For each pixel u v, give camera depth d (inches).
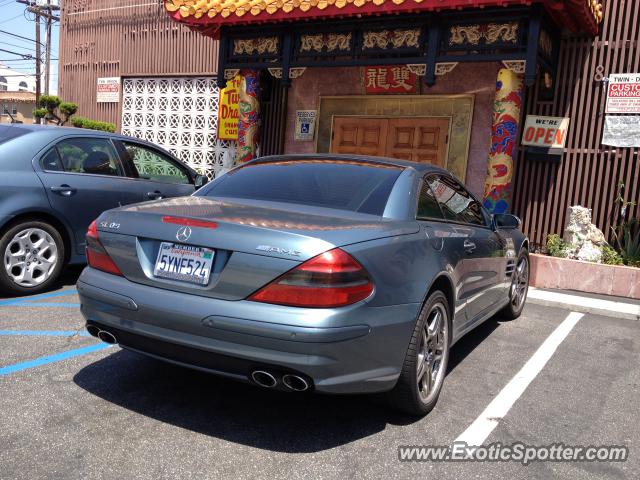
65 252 220.1
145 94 484.4
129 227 116.9
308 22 319.0
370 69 365.4
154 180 253.0
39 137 213.5
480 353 181.5
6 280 200.1
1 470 94.7
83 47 516.4
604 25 309.3
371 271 105.9
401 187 134.3
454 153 348.2
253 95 356.5
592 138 314.7
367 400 136.4
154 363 150.6
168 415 120.6
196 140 461.7
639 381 162.4
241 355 101.4
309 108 392.5
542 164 327.0
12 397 123.4
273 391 137.9
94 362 148.3
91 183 223.6
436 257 127.8
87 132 232.1
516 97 282.2
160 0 470.0
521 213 331.6
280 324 98.2
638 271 273.3
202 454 105.2
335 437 116.0
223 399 131.1
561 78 320.2
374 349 107.3
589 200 316.2
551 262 291.9
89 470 96.9
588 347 195.2
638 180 304.7
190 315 104.3
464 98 343.9
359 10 286.0
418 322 119.7
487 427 125.5
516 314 230.7
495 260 180.7
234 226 106.0
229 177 151.6
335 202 129.0
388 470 104.0
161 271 111.6
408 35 297.7
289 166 149.4
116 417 117.9
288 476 99.5
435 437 118.9
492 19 276.2
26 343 158.6
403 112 362.3
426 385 128.3
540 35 278.1
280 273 100.0
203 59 452.8
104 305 115.9
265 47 339.0
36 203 203.8
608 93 308.2
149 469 98.7
